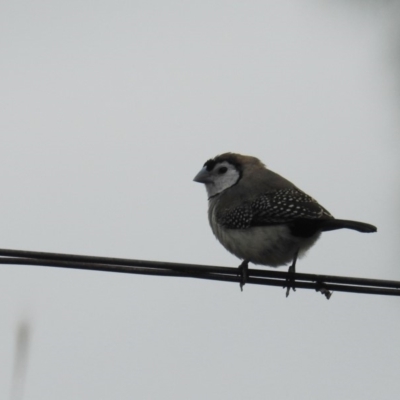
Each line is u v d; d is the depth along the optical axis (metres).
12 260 9.83
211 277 10.70
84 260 9.95
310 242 11.89
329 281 10.84
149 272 10.20
